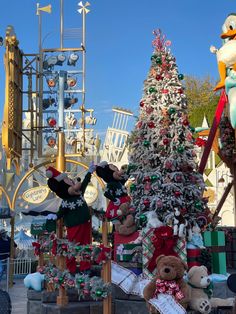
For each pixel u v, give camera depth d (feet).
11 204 50.49
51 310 24.75
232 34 31.96
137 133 31.48
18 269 53.21
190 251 27.66
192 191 29.89
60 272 24.63
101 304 25.18
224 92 34.30
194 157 31.27
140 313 24.68
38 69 60.39
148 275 25.11
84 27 64.64
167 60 31.89
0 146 91.71
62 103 57.00
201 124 104.37
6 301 18.67
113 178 33.19
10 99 51.13
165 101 31.07
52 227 30.63
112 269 26.00
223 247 29.71
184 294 20.57
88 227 27.86
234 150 38.83
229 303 22.76
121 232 29.99
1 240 49.32
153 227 26.11
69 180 28.27
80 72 65.10
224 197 40.60
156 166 30.55
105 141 121.80
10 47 51.34
